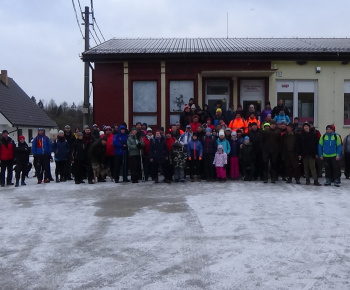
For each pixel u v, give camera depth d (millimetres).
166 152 12797
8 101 43469
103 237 6855
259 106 16781
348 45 17953
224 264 5527
